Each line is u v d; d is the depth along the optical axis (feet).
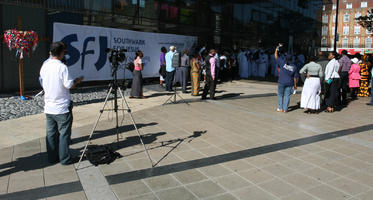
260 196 11.30
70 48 34.91
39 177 12.51
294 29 95.30
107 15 41.78
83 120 22.48
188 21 57.06
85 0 38.83
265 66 66.39
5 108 25.50
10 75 33.19
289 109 29.32
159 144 17.22
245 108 29.07
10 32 27.63
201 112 26.45
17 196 10.87
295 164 14.65
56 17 36.17
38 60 35.37
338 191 11.83
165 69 41.14
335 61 27.22
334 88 28.19
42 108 26.27
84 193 11.20
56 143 13.94
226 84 50.42
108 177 12.65
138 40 43.21
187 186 11.99
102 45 38.40
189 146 17.01
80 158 13.91
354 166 14.55
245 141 18.28
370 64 40.16
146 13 47.98
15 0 32.45
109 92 14.67
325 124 23.34
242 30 73.00
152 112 25.80
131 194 11.19
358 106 32.50
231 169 13.83
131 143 17.30
